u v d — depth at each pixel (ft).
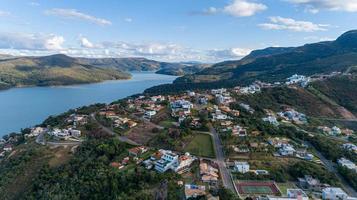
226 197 333.62
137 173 390.63
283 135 577.84
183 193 348.38
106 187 377.50
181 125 586.04
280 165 437.99
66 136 572.51
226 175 405.80
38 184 419.54
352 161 483.10
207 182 378.73
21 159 488.85
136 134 563.89
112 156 469.16
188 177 393.70
